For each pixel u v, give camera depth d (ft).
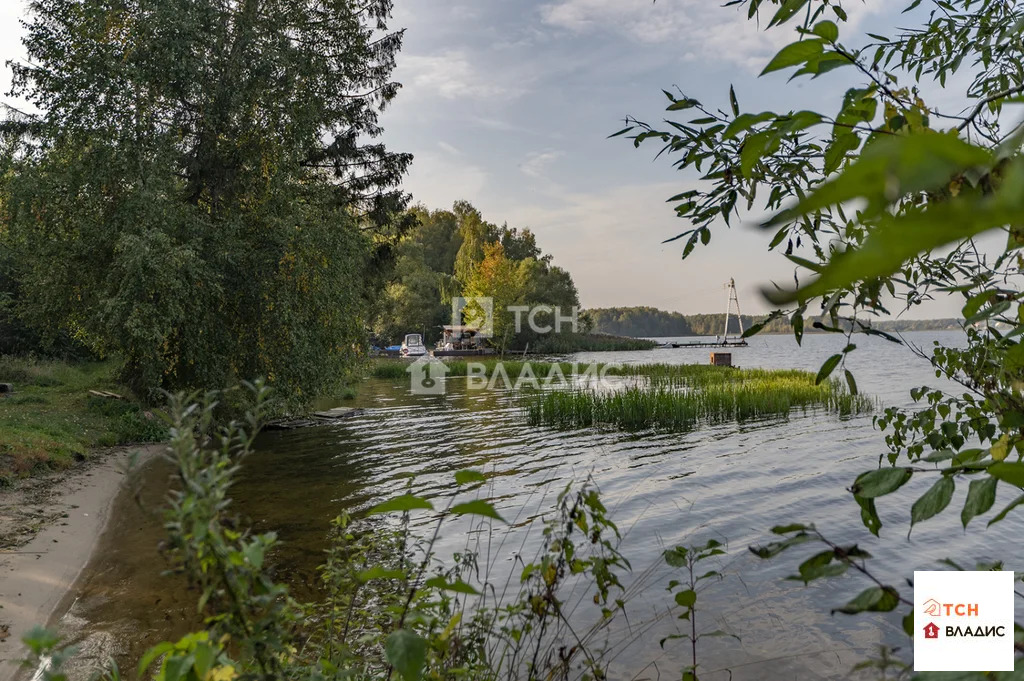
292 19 55.62
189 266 45.16
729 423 66.08
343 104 61.26
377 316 228.02
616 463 46.50
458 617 7.22
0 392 60.23
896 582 21.93
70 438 44.39
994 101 2.73
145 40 46.96
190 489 3.92
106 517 30.60
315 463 46.57
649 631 18.48
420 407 83.15
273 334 49.34
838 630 18.72
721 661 16.90
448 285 264.52
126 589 22.11
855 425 63.00
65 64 47.70
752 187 4.41
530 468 44.80
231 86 50.80
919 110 3.35
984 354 4.94
